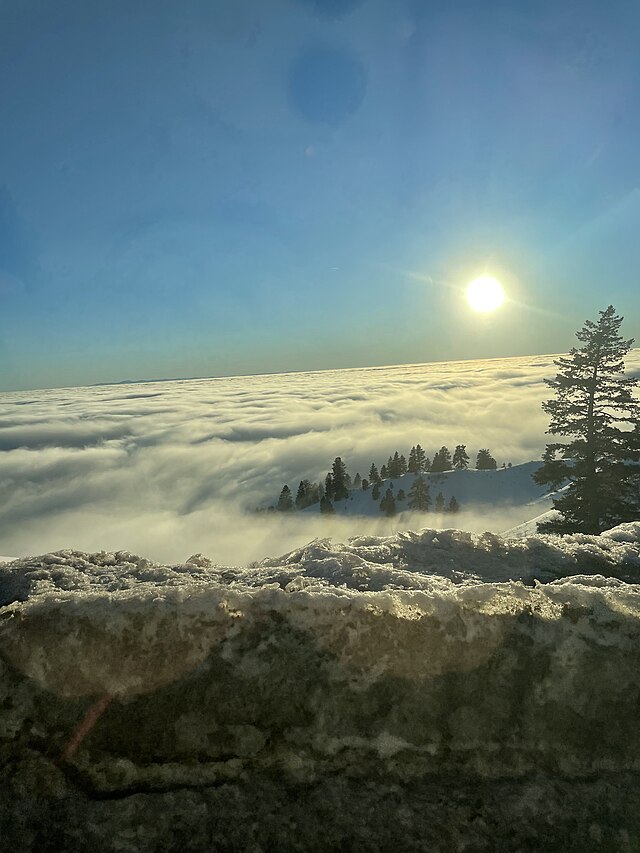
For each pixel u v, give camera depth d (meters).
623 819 2.78
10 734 2.88
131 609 3.09
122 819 2.71
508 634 3.21
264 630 3.15
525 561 4.51
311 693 3.04
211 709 2.97
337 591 3.35
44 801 2.76
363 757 2.97
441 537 4.79
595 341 18.61
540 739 3.04
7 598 3.67
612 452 17.88
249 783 2.88
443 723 3.05
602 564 4.52
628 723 3.06
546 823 2.75
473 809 2.80
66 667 2.99
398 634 3.15
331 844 2.67
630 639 3.21
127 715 2.94
